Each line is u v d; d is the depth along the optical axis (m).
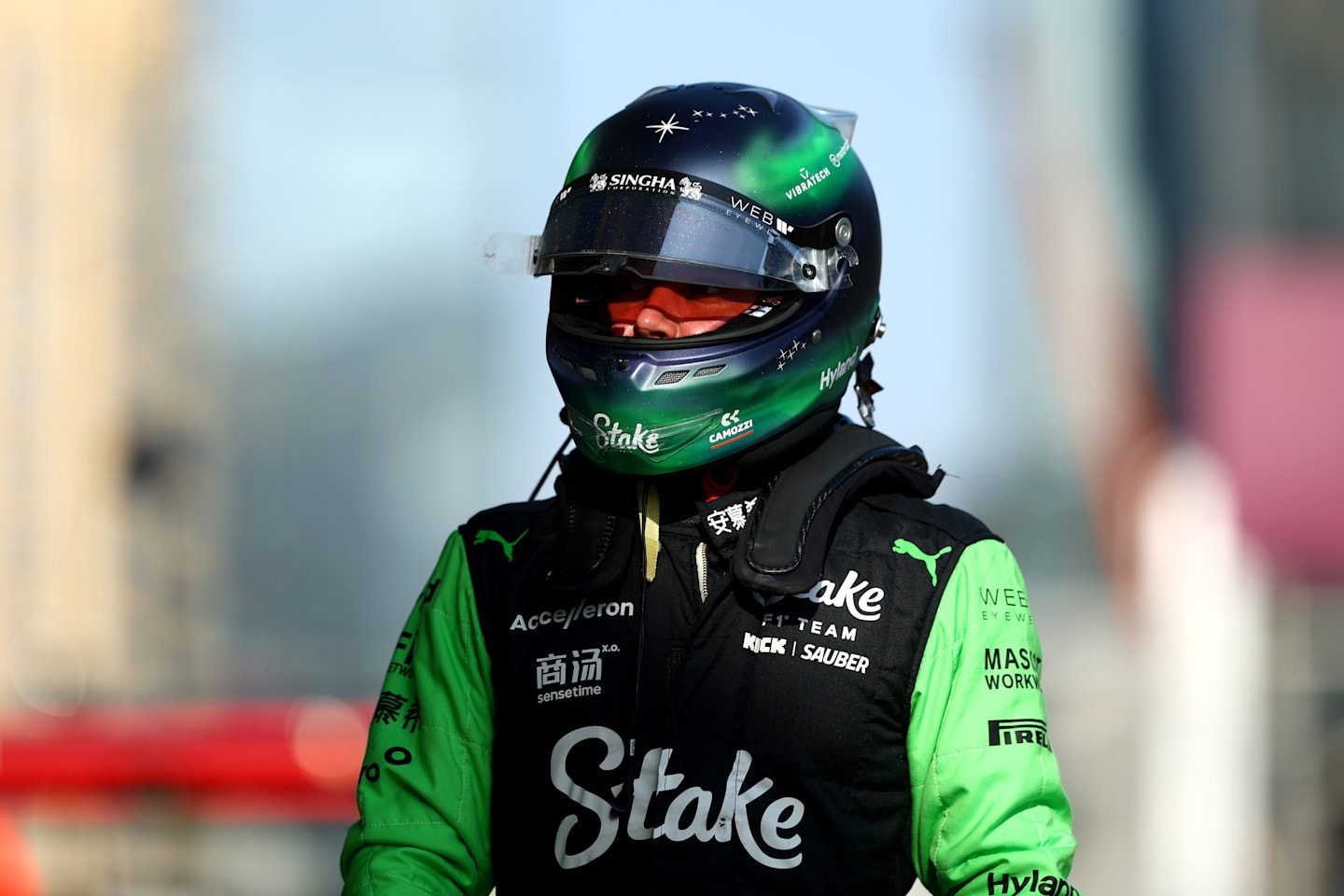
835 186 6.04
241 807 15.14
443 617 5.90
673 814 5.36
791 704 5.39
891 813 5.43
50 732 15.17
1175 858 21.77
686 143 5.81
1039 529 37.03
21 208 26.16
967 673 5.48
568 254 5.80
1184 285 37.62
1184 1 38.47
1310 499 34.25
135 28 27.25
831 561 5.60
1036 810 5.42
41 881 15.40
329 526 27.38
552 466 6.14
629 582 5.66
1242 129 38.03
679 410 5.70
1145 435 36.59
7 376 25.86
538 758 5.55
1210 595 22.75
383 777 5.83
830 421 6.16
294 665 26.47
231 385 27.58
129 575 25.84
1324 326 36.81
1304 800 24.30
